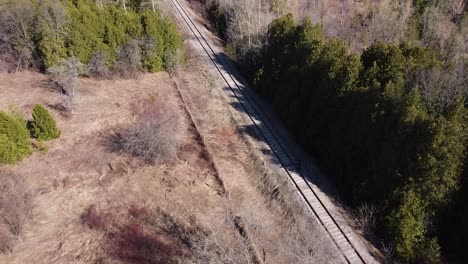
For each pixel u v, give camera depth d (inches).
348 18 2471.7
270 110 1594.5
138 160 1226.0
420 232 916.6
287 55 1576.0
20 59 1600.6
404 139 948.6
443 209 903.7
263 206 1127.6
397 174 948.6
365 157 1083.3
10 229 960.9
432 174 879.7
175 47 1790.1
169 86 1679.4
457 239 908.0
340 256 939.3
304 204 1087.0
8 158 1138.0
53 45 1531.7
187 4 2780.5
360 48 2150.6
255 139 1382.9
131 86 1638.8
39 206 1050.1
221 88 1694.1
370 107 1057.5
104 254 939.3
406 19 2299.5
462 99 973.2
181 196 1122.0
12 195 1010.1
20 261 912.9
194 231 1011.9
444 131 864.3
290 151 1331.2
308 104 1386.6
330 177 1222.3
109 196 1102.4
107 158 1221.1
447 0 2509.8
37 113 1213.1
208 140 1359.5
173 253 952.9
